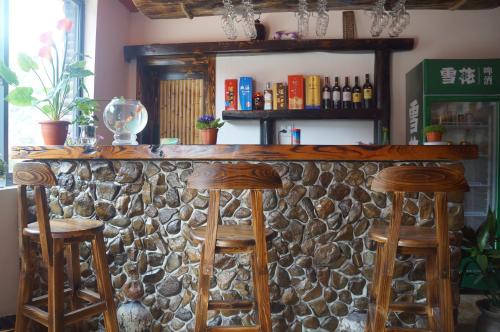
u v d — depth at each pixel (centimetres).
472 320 256
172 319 217
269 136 380
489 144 332
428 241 146
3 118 239
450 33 376
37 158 213
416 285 209
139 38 409
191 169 218
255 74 393
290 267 213
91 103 236
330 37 387
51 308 156
